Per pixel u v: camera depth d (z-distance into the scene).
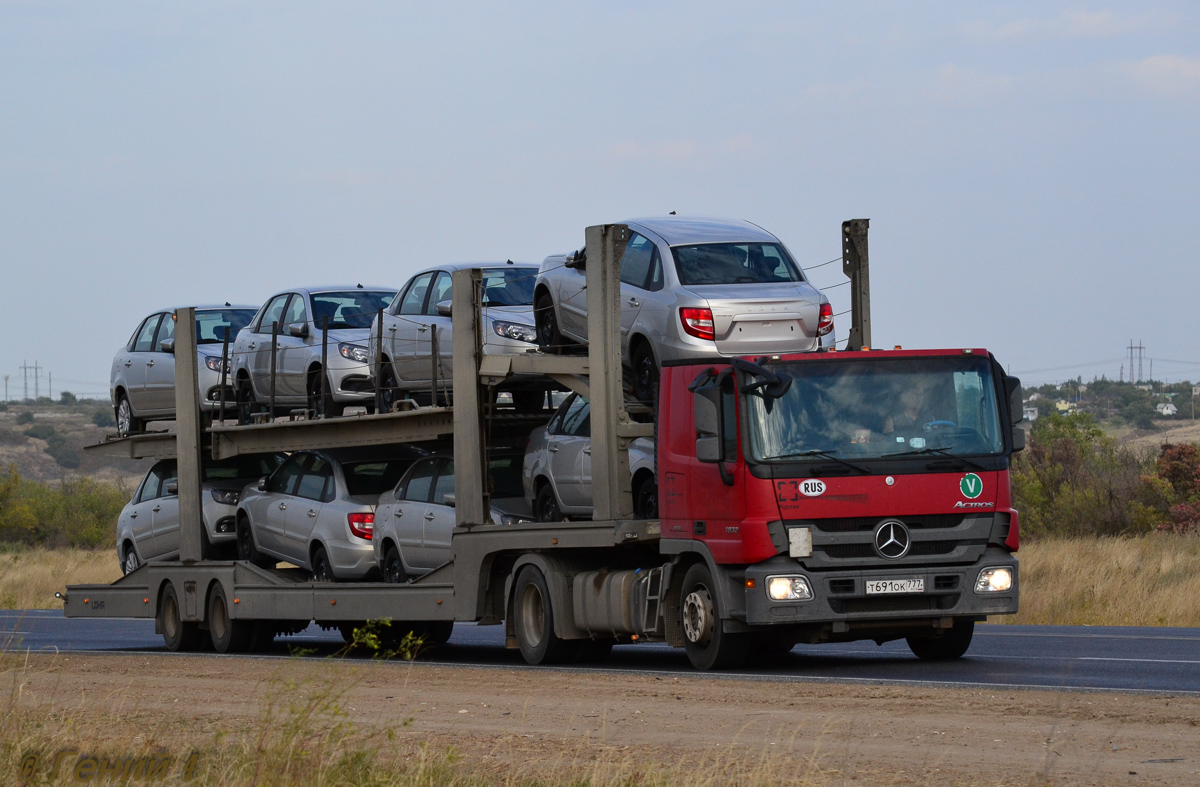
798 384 18.56
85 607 33.38
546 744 12.80
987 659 20.62
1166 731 12.32
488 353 24.23
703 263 21.31
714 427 18.28
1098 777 10.34
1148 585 34.88
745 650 19.27
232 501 31.11
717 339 20.39
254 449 29.50
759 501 18.14
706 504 19.06
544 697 16.48
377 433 26.12
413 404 25.25
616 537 20.61
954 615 18.59
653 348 21.23
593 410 21.27
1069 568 38.84
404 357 25.97
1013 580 18.78
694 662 19.64
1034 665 19.45
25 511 91.75
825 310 21.08
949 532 18.58
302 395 28.53
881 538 18.36
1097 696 14.80
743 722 13.64
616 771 10.97
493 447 25.25
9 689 19.02
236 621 29.12
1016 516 18.97
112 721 14.84
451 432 24.47
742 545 18.23
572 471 22.44
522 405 25.70
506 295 25.25
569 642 22.12
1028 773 10.60
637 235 22.42
